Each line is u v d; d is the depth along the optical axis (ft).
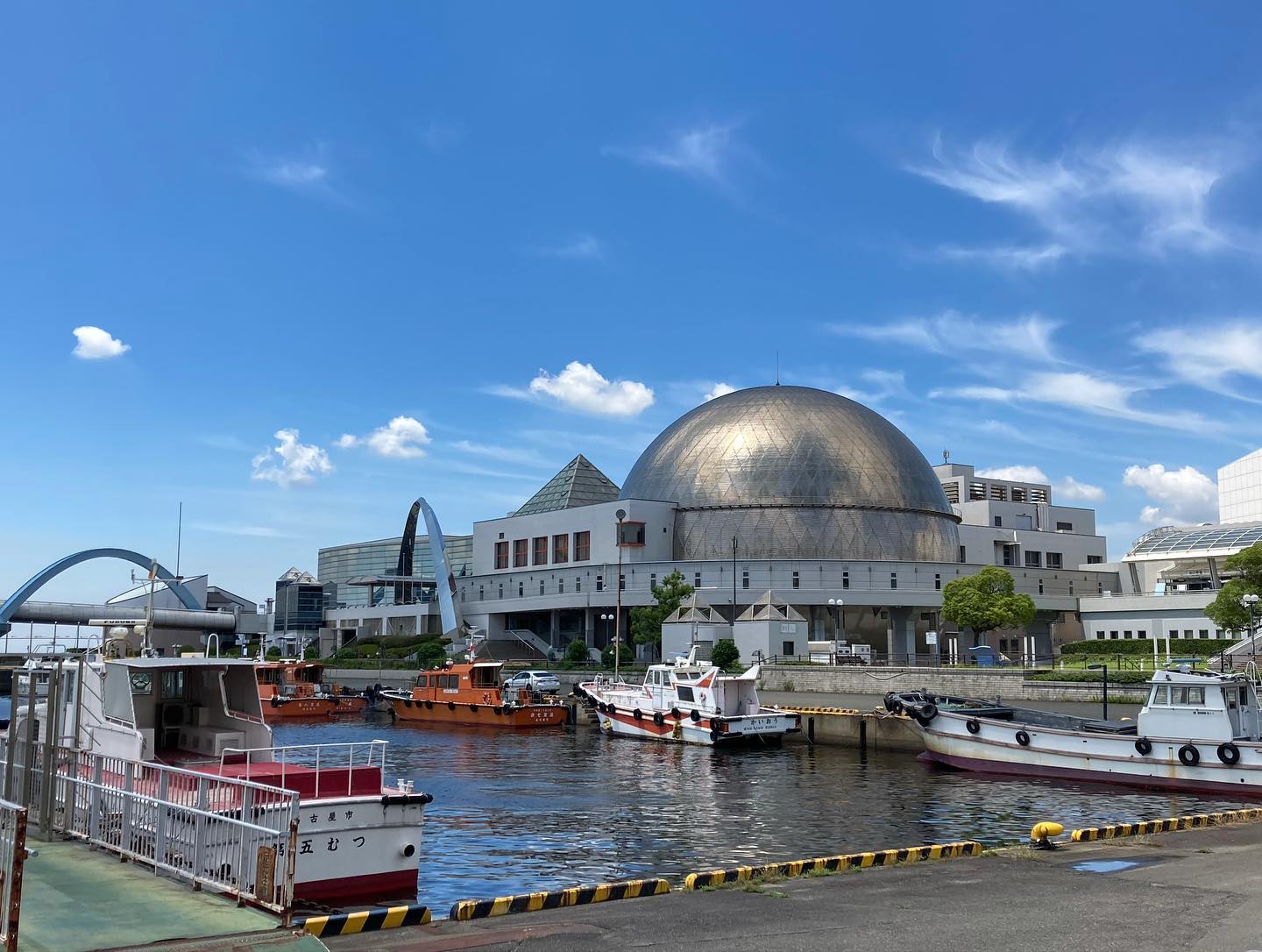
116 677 79.20
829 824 103.60
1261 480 500.74
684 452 415.44
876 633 381.40
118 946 42.14
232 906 49.49
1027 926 48.55
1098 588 450.30
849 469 397.39
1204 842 75.05
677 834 98.43
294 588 595.06
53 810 64.80
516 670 331.57
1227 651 250.16
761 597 361.10
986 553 454.81
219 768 71.56
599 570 394.93
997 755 142.10
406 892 69.92
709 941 46.70
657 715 194.49
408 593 515.91
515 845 92.58
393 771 149.69
